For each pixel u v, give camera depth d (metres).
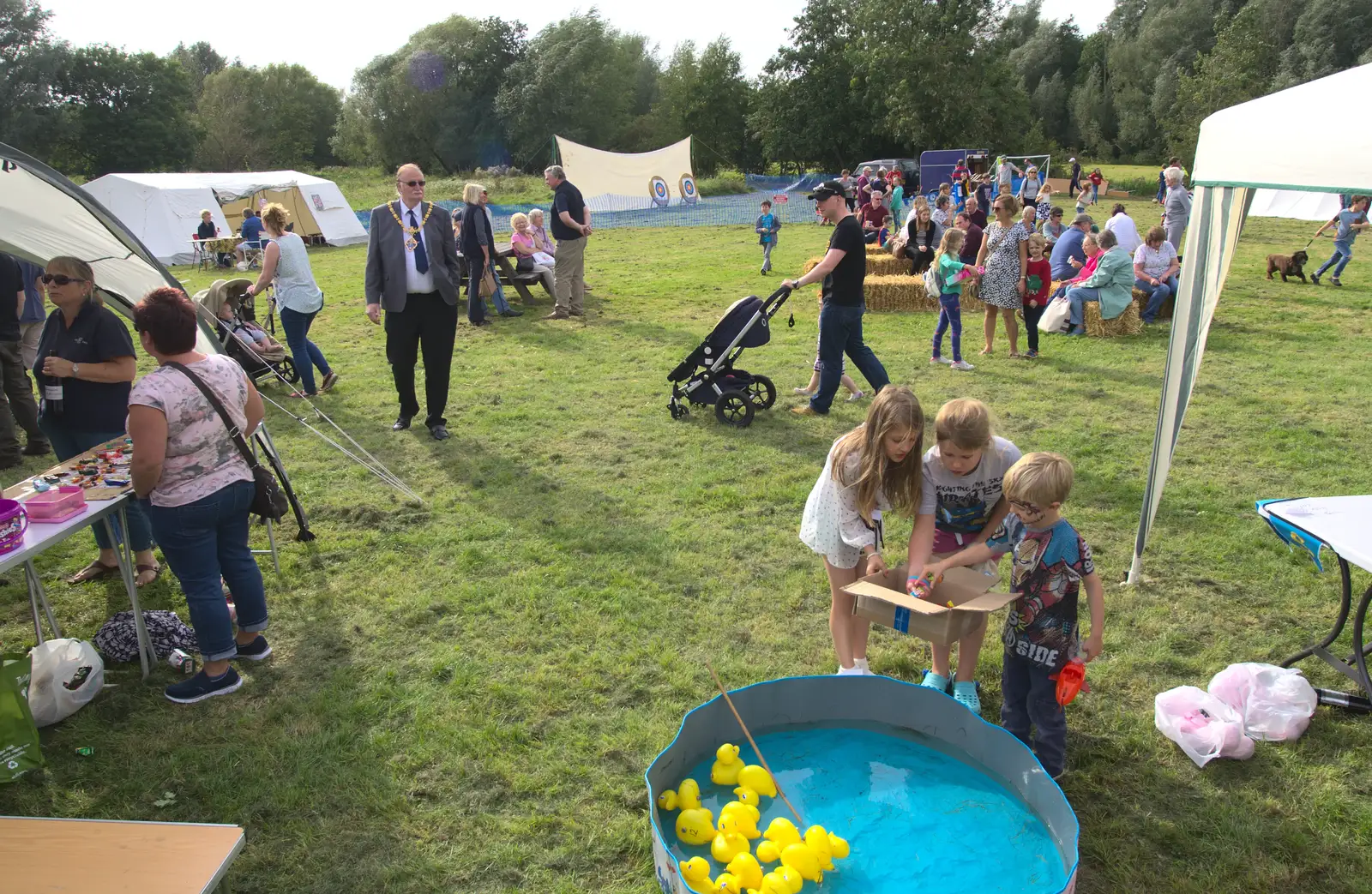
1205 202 3.85
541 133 53.81
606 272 16.38
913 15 42.50
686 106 55.50
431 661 3.92
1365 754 3.24
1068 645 2.94
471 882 2.72
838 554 3.40
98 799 3.08
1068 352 9.54
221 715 3.55
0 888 2.14
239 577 3.77
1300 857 2.78
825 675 3.23
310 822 2.97
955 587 3.17
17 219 4.26
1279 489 5.75
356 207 32.69
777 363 9.20
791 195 35.88
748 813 2.71
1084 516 5.37
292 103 67.69
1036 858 2.63
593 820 2.97
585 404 7.87
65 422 4.50
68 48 47.25
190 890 2.15
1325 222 22.69
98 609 4.47
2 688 3.11
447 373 6.93
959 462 3.09
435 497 5.81
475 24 56.81
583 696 3.66
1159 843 2.84
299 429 7.25
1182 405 4.15
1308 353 9.33
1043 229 15.01
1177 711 3.37
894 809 2.85
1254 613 4.25
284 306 7.89
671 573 4.73
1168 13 53.62
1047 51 67.06
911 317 11.71
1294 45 41.12
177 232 20.48
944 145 44.38
